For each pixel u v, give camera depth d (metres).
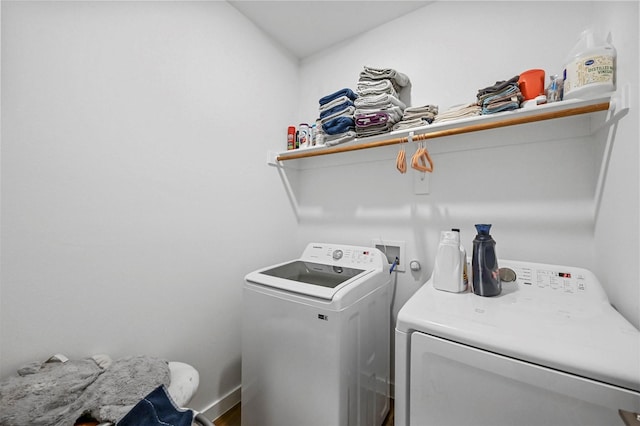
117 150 1.15
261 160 1.85
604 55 0.91
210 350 1.53
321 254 1.70
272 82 1.94
